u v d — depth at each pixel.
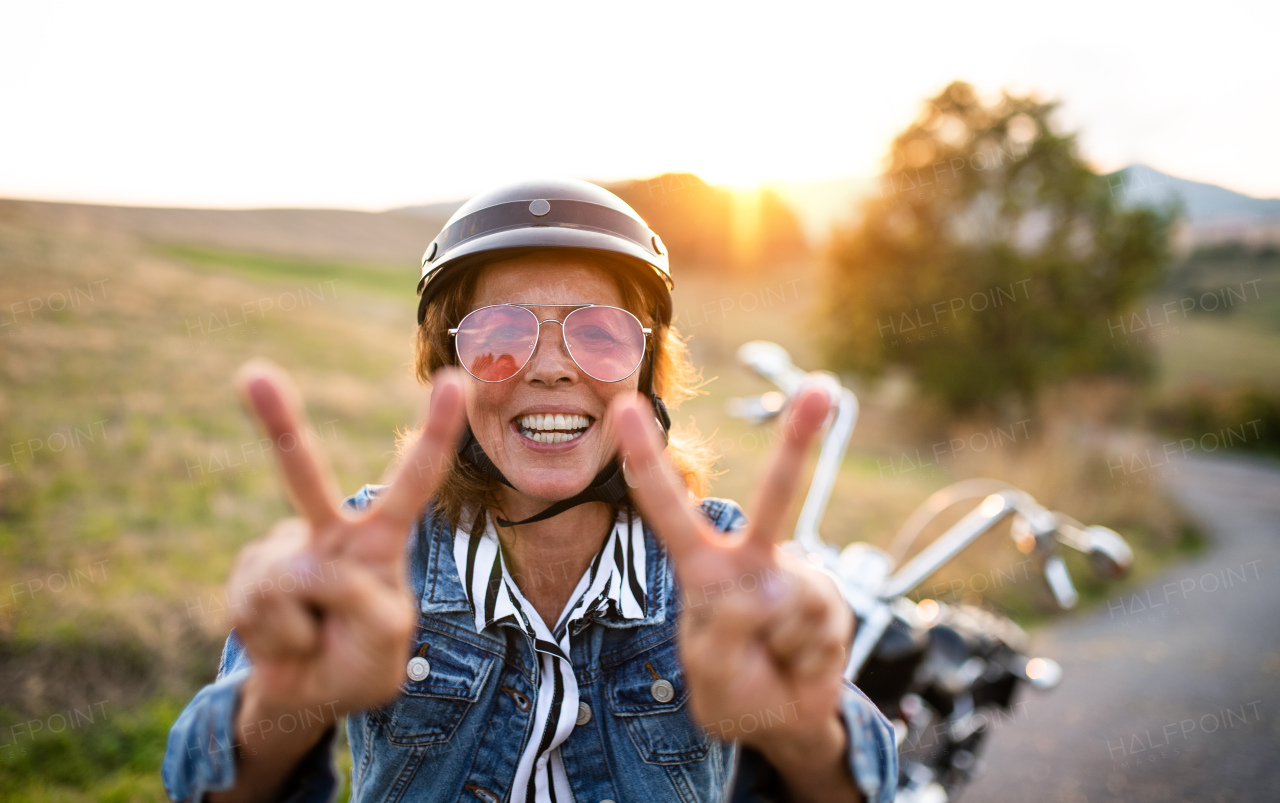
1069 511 8.64
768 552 0.62
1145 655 4.77
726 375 18.69
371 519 0.60
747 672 0.61
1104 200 16.48
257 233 41.00
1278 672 4.48
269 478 5.80
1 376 7.84
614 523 1.18
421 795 1.08
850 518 6.78
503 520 1.15
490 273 1.17
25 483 5.09
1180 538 9.14
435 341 1.25
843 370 18.89
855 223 18.58
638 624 1.12
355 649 0.58
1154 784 3.14
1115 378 19.70
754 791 0.86
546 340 1.12
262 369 0.58
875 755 0.83
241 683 0.79
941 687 2.21
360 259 40.41
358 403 9.27
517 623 1.09
